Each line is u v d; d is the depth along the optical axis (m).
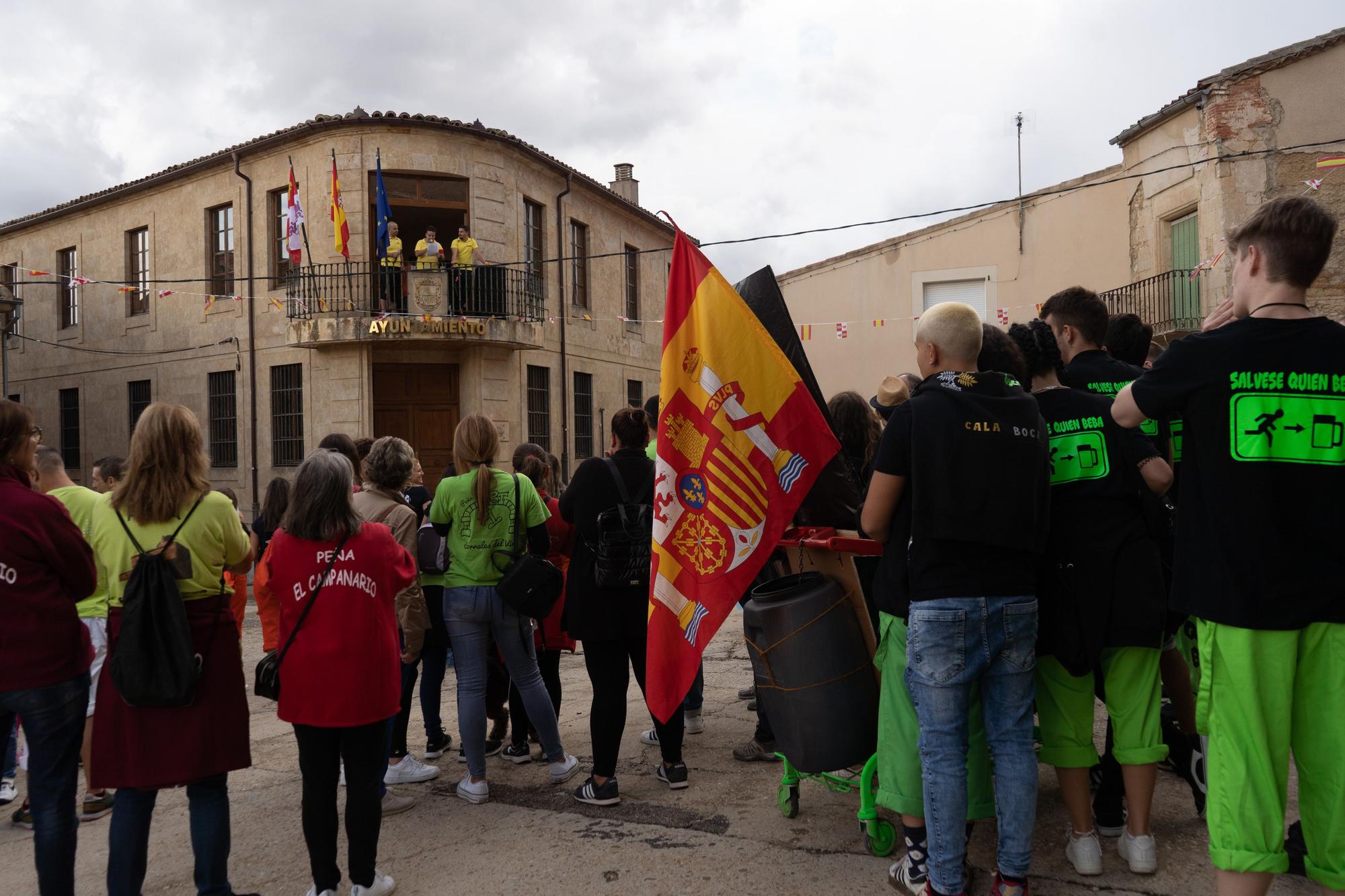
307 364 16.27
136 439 2.93
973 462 2.55
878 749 2.95
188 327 18.02
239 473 17.20
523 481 4.15
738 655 7.05
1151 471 2.80
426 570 4.11
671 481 3.25
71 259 20.80
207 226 17.70
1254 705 2.14
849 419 4.39
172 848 3.67
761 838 3.37
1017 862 2.59
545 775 4.32
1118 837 3.17
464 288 16.28
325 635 2.97
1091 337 3.16
